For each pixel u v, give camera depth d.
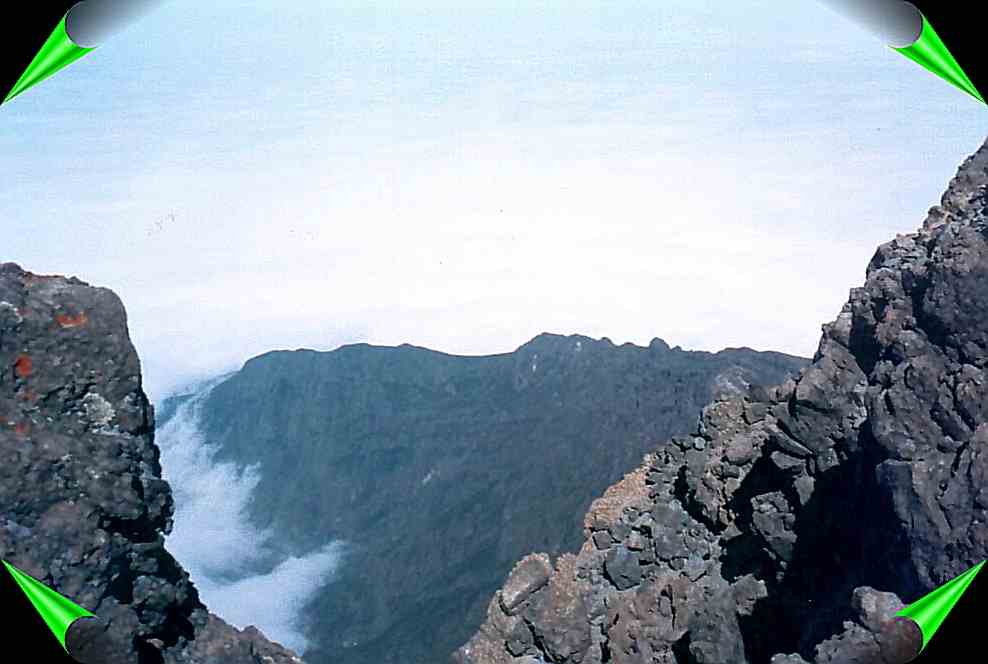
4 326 8.50
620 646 12.98
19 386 8.51
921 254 12.07
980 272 10.30
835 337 12.45
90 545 8.49
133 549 8.98
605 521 15.24
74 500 8.52
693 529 14.23
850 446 11.86
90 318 8.88
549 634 12.95
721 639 12.45
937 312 10.50
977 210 11.91
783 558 12.45
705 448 14.83
